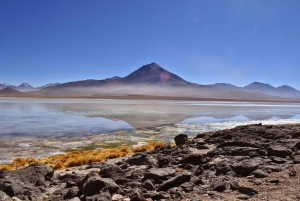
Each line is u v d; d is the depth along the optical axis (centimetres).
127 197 757
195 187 820
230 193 716
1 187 856
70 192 859
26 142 2536
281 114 6525
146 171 1022
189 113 6228
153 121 4406
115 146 2434
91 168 1405
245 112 7056
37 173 1088
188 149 1585
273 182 757
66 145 2439
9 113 5566
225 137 1948
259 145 1423
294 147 1273
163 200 717
